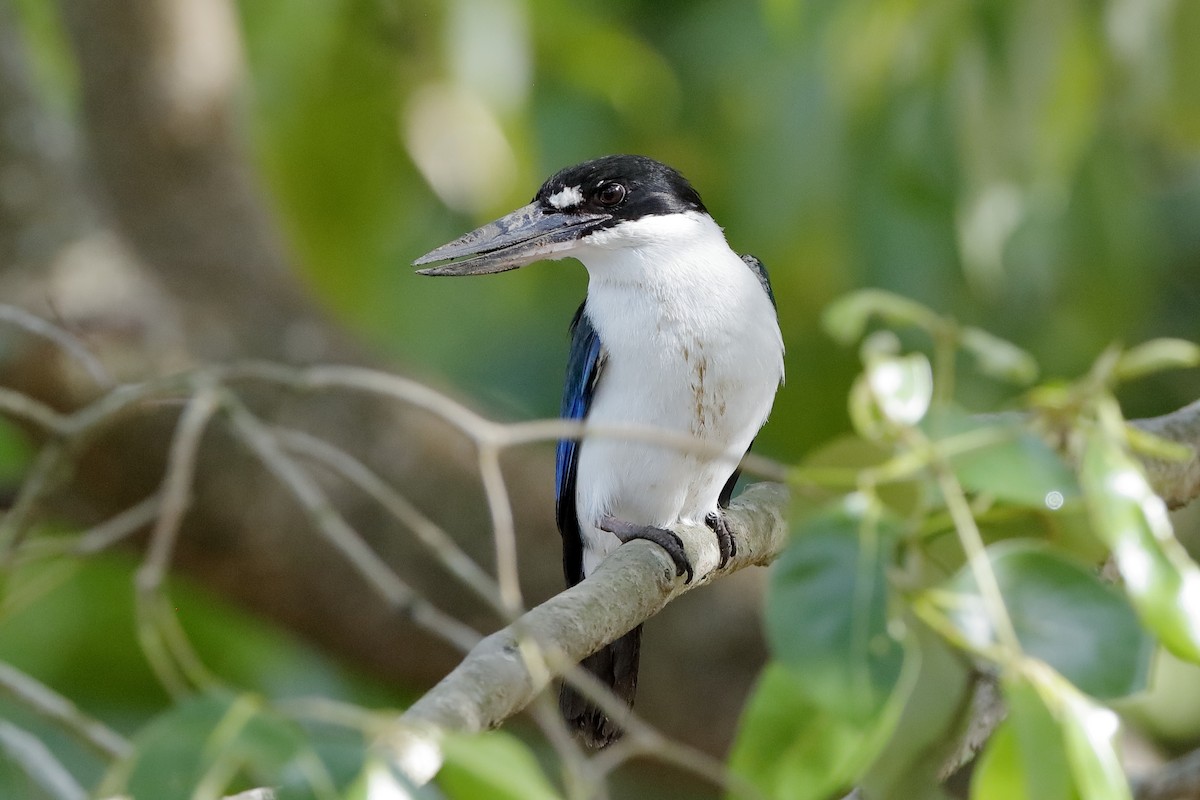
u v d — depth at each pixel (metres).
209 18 9.69
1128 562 3.95
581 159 10.12
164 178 9.74
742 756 4.30
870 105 8.88
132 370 8.96
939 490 4.13
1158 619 3.91
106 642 9.35
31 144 9.23
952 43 8.34
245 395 9.29
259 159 9.88
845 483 4.14
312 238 9.63
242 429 4.88
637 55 9.72
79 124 9.81
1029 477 4.09
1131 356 4.60
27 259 9.08
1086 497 4.16
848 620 3.82
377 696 10.01
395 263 10.25
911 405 4.23
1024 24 8.12
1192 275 11.71
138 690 9.41
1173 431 6.52
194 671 4.46
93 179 9.77
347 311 9.94
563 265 11.35
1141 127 9.27
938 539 4.34
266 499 9.05
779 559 3.91
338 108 9.32
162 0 9.42
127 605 9.36
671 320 6.99
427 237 10.28
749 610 9.26
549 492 9.58
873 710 3.76
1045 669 3.76
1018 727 3.69
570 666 3.90
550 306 11.52
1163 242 11.72
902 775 4.18
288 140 9.26
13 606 5.42
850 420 9.86
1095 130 9.38
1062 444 4.69
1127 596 3.98
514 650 4.27
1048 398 4.60
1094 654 3.90
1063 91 8.28
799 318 9.59
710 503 7.15
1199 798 5.75
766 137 8.80
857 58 8.60
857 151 9.01
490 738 3.22
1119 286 9.55
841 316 5.05
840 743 4.24
